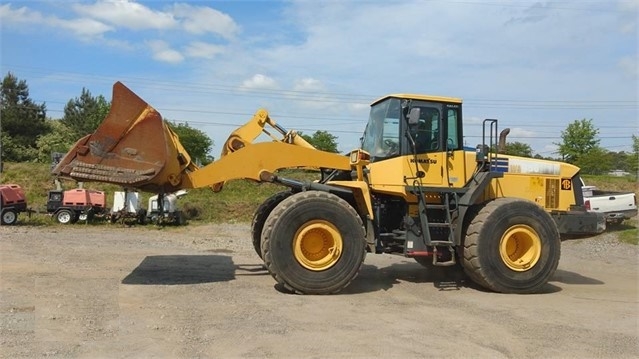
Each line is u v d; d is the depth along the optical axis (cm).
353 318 639
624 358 519
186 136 4209
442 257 854
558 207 940
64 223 2081
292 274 752
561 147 4834
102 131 750
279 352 509
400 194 837
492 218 825
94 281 816
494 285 822
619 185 2980
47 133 5906
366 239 815
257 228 926
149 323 590
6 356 477
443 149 862
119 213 2120
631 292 863
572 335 592
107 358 480
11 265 942
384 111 888
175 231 1905
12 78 6066
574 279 1002
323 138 4231
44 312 625
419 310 691
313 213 763
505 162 915
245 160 841
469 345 547
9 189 2005
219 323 597
